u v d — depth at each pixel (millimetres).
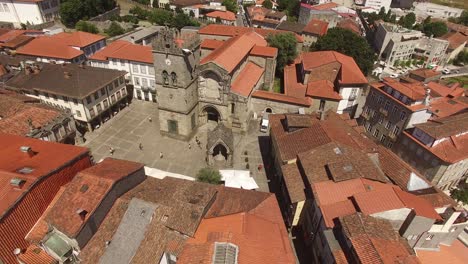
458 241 46094
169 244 34219
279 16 172125
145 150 68625
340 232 38906
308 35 138000
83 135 72375
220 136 60906
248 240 32969
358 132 61719
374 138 77438
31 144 46156
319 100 80875
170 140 72562
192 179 60344
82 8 145875
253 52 86250
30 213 35812
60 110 63656
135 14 161875
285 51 97875
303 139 56062
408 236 41094
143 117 81250
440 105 74688
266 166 65375
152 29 131000
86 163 45344
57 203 36000
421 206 40344
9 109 60000
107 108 77062
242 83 75688
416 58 159125
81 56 94250
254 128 78500
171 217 35844
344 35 103500
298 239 49688
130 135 73562
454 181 66250
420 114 65938
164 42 61281
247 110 74875
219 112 74625
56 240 34812
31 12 137000
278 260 32125
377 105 74688
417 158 63844
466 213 43844
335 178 45062
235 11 191625
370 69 105438
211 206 39688
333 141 51719
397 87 69125
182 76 64000
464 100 79250
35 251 35156
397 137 68875
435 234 42281
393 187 43156
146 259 33812
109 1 161125
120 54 85812
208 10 178375
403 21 195625
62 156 42719
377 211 39094
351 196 42875
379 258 32531
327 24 145250
